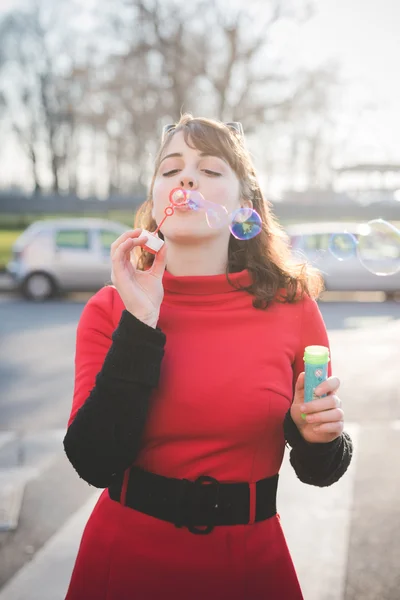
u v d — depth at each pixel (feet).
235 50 73.87
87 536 4.35
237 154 4.65
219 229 4.45
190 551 4.09
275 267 4.82
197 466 4.18
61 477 11.88
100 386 3.95
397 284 37.17
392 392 17.75
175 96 76.38
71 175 125.59
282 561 4.29
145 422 4.15
